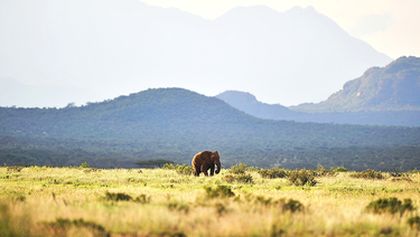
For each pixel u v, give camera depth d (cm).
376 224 4862
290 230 4466
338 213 5372
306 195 8200
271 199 6172
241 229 4322
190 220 4716
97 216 4809
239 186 10662
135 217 4700
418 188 10912
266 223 4547
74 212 5072
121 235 4325
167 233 4328
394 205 6097
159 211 4962
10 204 5391
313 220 4878
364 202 6969
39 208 5241
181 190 8894
